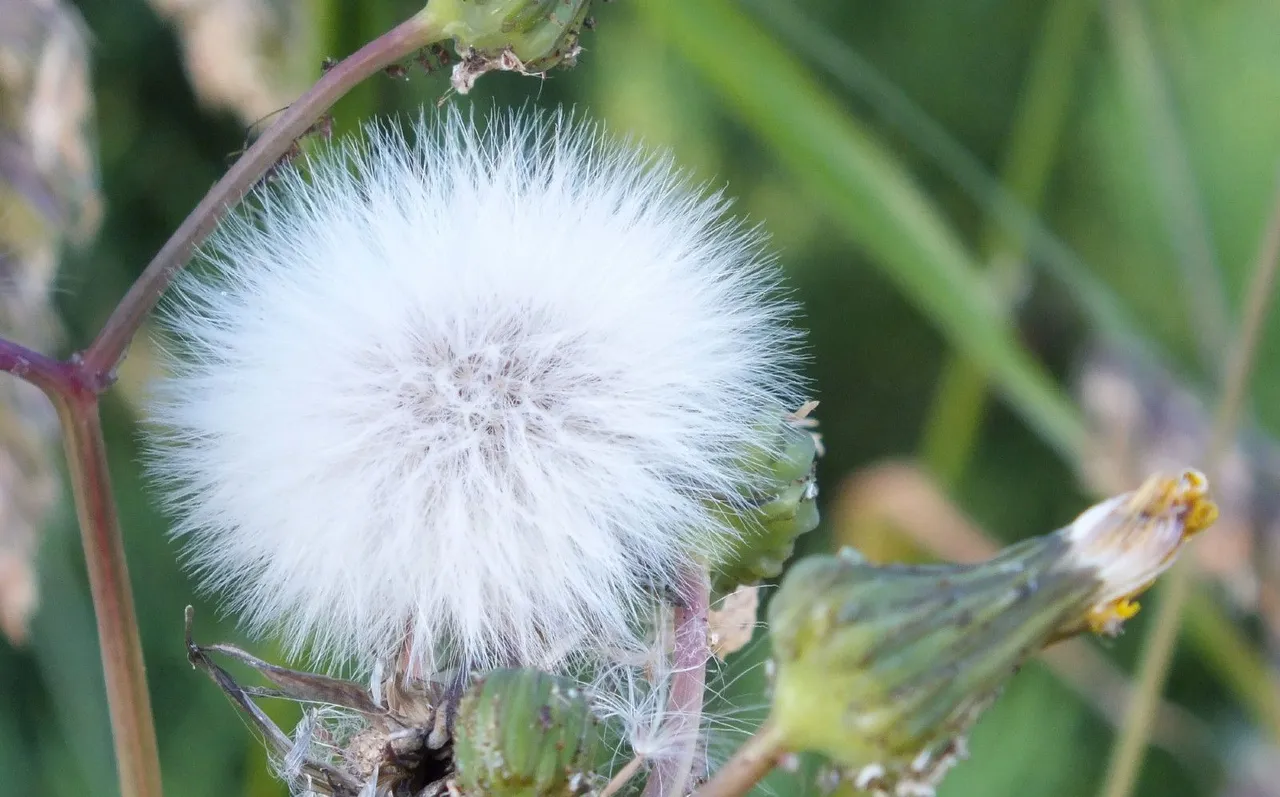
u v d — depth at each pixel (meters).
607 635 0.17
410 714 0.17
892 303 0.41
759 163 0.39
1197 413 0.25
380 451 0.17
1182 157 0.27
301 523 0.17
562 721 0.16
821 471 0.41
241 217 0.17
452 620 0.17
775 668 0.16
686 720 0.17
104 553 0.16
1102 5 0.28
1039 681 0.28
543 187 0.18
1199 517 0.16
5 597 0.19
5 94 0.19
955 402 0.27
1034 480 0.38
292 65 0.20
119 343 0.16
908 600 0.16
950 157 0.24
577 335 0.17
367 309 0.17
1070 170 0.40
